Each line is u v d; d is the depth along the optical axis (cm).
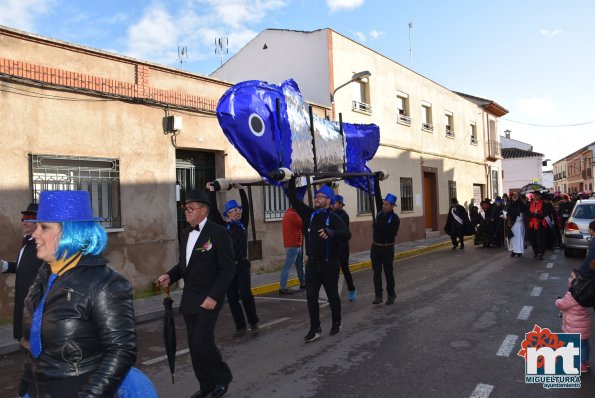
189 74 1077
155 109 1005
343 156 771
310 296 623
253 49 1769
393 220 820
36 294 231
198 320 427
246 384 478
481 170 2909
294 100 673
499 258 1383
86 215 234
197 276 430
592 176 6594
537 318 686
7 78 771
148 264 976
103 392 208
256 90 615
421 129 2148
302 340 629
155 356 591
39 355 220
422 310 766
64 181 855
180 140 1052
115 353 216
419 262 1386
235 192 1188
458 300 830
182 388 480
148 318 799
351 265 1338
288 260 1005
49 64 838
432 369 499
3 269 529
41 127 820
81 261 228
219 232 436
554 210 1598
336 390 453
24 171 795
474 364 509
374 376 485
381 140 1825
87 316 218
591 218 1348
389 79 1903
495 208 1694
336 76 1599
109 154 920
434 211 2288
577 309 475
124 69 956
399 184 1942
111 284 225
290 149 637
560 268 1154
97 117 903
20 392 237
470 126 2766
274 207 1303
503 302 798
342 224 620
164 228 1009
